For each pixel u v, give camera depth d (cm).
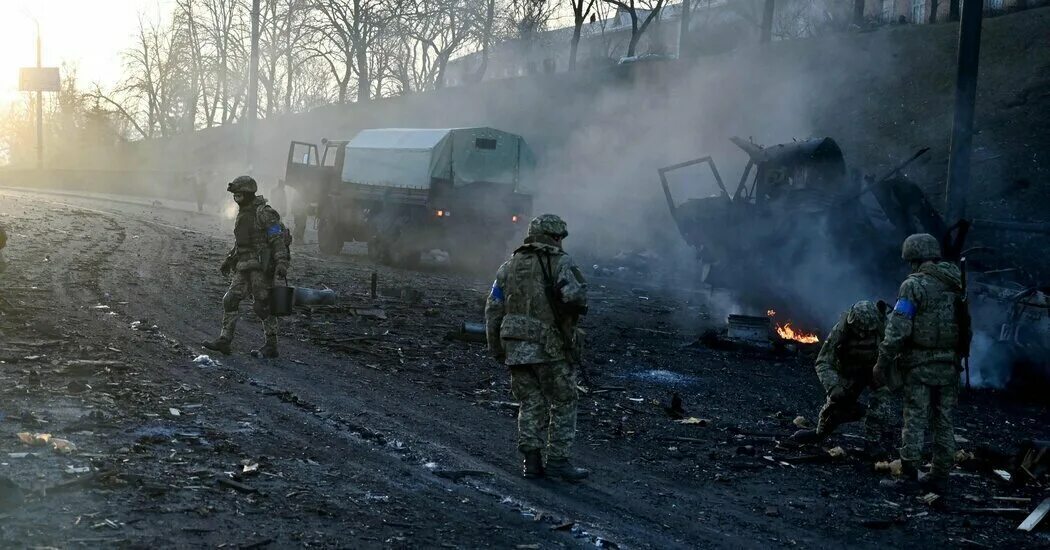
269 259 995
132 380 818
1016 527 607
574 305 621
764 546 537
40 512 465
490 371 1052
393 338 1216
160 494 511
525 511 556
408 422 775
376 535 483
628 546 509
